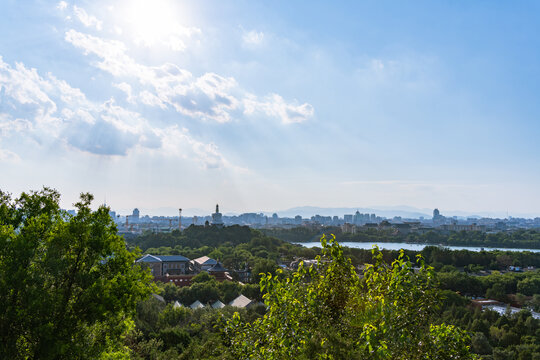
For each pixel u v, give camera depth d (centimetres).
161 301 8906
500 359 6762
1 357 1911
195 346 4050
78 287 2273
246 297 9250
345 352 995
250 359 1245
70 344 2020
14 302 1998
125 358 2423
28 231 2172
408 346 1062
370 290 1205
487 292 13275
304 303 1246
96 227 2347
